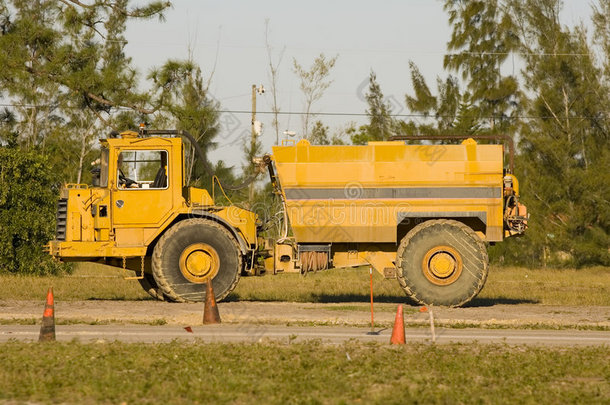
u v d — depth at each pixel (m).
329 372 30.44
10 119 126.44
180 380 28.81
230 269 54.12
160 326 44.22
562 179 114.56
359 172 54.03
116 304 52.97
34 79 107.12
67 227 54.12
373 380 29.47
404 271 53.56
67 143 124.94
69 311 48.88
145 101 104.44
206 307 45.22
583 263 113.56
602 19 117.38
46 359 32.22
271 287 70.31
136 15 114.25
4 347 35.31
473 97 142.62
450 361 33.03
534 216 113.38
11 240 83.88
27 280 72.69
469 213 53.72
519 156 118.75
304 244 55.28
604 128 117.12
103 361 32.03
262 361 32.47
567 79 117.75
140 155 54.78
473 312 50.56
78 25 109.75
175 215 54.22
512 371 31.48
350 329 43.38
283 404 25.64
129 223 54.12
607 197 111.44
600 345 38.31
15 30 109.75
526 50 120.88
